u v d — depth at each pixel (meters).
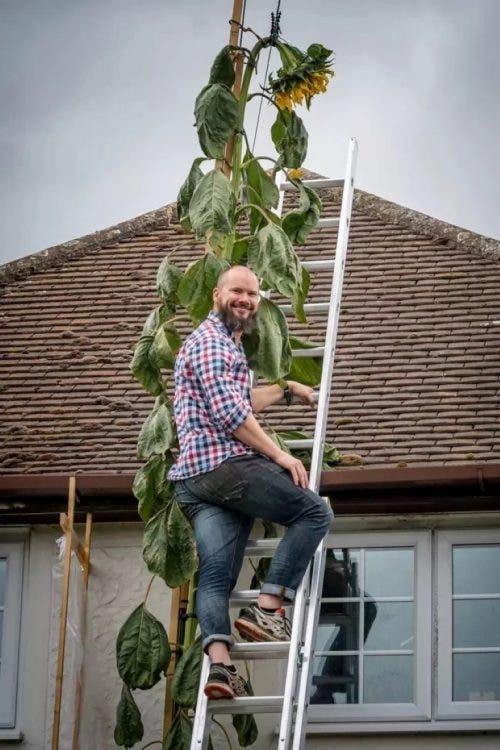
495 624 10.23
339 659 10.27
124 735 9.23
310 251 13.02
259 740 9.94
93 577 10.55
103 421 11.41
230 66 8.42
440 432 10.85
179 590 9.91
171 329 8.24
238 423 6.71
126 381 11.85
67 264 13.51
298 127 8.46
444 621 10.26
